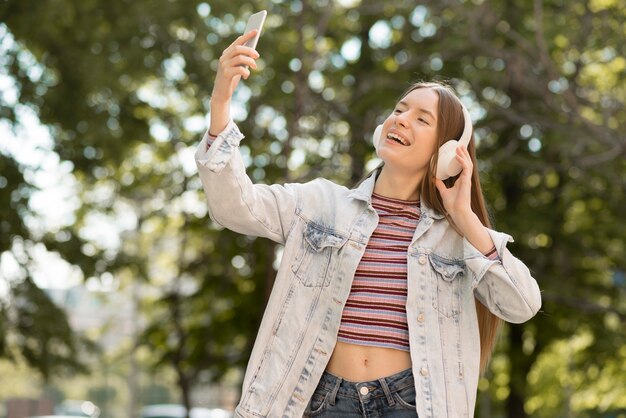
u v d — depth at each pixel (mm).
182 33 15461
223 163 3314
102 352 17078
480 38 14906
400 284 3434
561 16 15766
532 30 15586
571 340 18516
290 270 3482
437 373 3359
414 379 3328
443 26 17188
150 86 17234
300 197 3580
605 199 17250
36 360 16250
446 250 3545
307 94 16125
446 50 16172
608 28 15117
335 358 3404
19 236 15422
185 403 19391
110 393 57938
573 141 15148
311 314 3432
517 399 18188
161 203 18172
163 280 20984
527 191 17938
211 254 18906
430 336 3396
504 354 18125
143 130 15961
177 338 19531
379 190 3627
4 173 15320
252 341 18766
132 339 21906
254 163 16484
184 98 17016
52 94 14883
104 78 14438
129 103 15961
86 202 18094
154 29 15047
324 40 17922
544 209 17359
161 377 22609
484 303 3582
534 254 17266
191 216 18219
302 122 17109
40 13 13766
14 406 35156
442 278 3469
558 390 21656
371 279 3439
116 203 18453
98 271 16047
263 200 3504
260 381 3400
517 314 3469
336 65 17719
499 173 17266
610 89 15812
